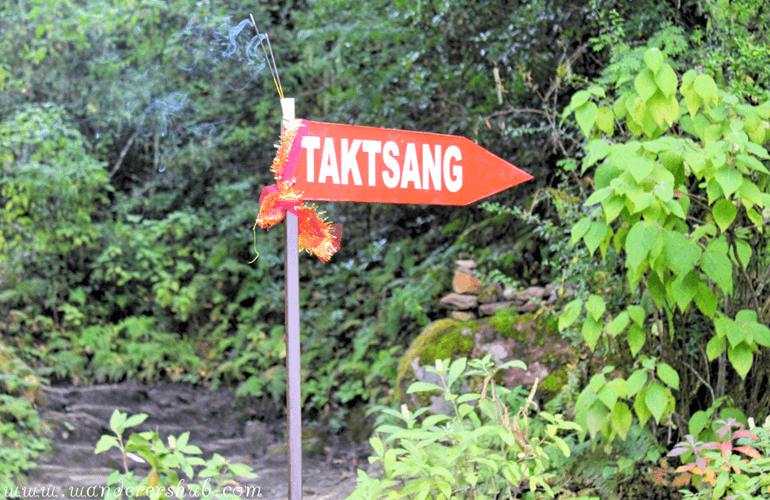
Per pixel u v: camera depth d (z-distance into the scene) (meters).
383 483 2.12
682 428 2.98
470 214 5.83
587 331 2.68
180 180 7.52
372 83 5.87
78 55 6.92
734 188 2.23
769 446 2.34
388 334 5.70
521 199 5.17
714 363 3.18
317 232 1.82
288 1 7.43
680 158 2.44
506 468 2.19
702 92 2.31
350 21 6.38
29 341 5.83
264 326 6.67
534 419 3.34
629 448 3.11
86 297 6.61
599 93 2.51
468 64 5.11
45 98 6.82
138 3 6.72
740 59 2.78
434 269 5.61
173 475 1.97
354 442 5.15
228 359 6.51
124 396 5.50
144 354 6.18
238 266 6.94
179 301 6.62
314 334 6.25
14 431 4.15
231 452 4.97
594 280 3.35
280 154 1.74
